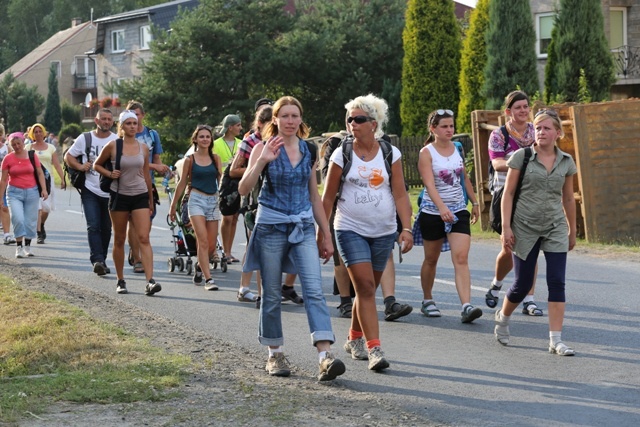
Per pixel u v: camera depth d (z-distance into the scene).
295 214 10.13
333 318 14.17
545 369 10.84
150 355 10.95
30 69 120.88
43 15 140.50
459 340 12.48
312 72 63.59
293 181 10.10
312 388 9.91
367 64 64.81
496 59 43.19
